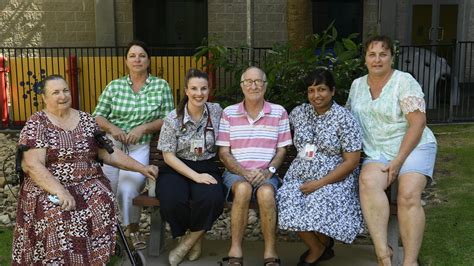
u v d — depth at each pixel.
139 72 4.62
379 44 3.97
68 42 11.30
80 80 8.90
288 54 5.67
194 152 4.16
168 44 11.61
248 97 4.10
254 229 5.29
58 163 3.73
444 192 5.94
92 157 3.87
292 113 4.22
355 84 4.24
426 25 12.41
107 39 11.27
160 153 4.70
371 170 3.90
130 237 4.70
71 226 3.54
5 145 8.22
